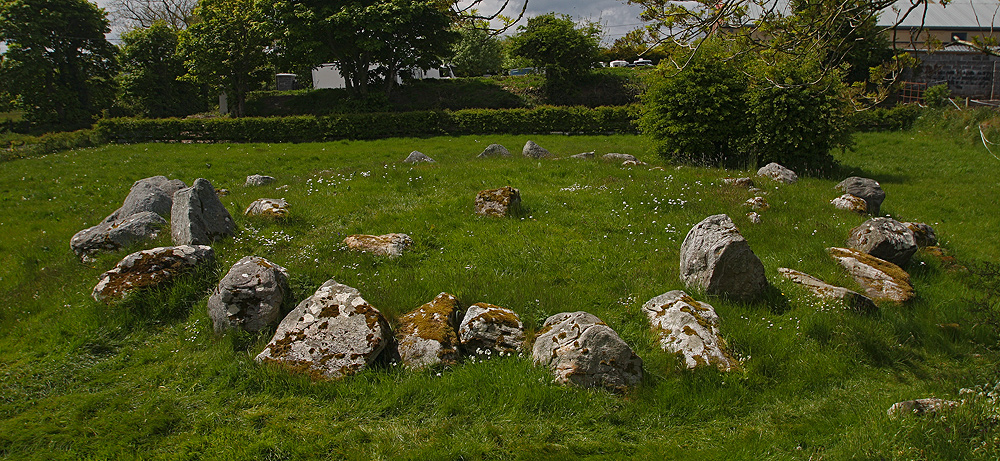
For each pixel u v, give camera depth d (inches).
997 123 894.4
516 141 1093.1
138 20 2146.9
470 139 1131.9
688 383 221.1
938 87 1135.6
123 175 705.0
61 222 505.7
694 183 499.8
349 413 205.6
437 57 1525.6
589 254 346.9
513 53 1593.3
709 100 687.1
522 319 266.2
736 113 688.4
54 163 821.2
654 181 505.7
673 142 706.8
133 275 285.0
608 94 1585.9
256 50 1466.5
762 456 184.9
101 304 274.5
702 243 296.8
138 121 1170.6
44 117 1633.9
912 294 307.7
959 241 427.8
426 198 454.6
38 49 1568.7
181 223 346.0
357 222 397.7
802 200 468.1
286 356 227.5
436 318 249.8
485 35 240.1
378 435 194.9
